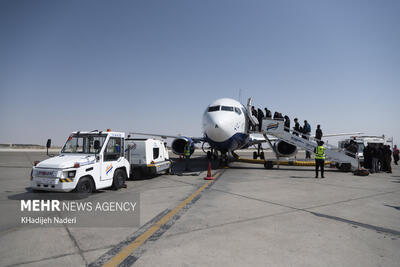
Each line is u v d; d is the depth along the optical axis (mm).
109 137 7672
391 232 4199
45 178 6508
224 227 4383
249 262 3076
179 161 20703
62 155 7586
